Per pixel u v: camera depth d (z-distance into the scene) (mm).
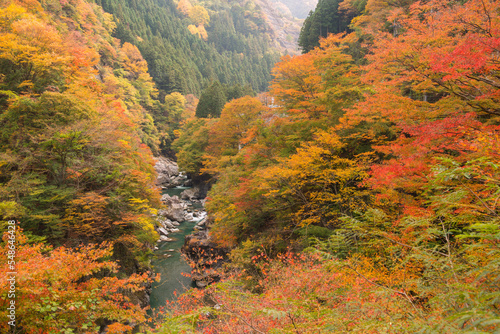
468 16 7480
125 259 17734
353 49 31562
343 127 13016
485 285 2539
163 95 82250
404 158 7918
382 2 22703
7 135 15914
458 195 3363
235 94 70938
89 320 7504
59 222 13992
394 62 8961
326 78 20719
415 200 7863
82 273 8039
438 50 7844
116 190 18250
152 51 84938
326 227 13781
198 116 60000
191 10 168125
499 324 1888
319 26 47656
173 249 22906
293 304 3959
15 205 12664
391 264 5594
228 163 28047
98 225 16188
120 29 82125
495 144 4234
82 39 38281
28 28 21375
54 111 17141
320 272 5109
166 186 50062
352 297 4004
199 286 16094
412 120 8344
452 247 4336
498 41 5688
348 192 12094
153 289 16828
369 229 6008
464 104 7605
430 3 9641
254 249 14523
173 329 3275
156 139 62531
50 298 6609
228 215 17484
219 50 161250
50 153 16188
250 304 4711
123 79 60719
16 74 20906
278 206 15391
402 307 3445
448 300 2846
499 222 2857
